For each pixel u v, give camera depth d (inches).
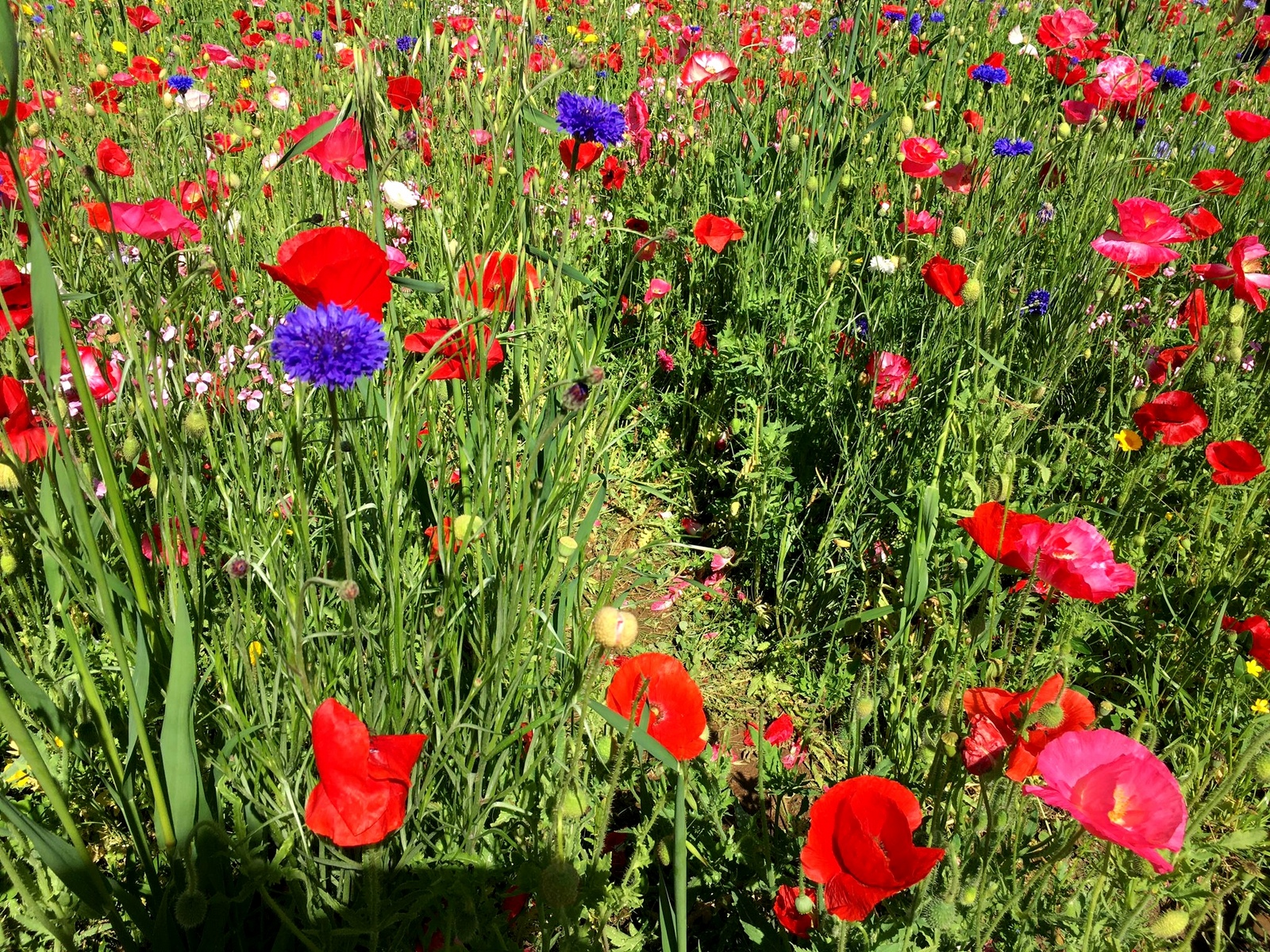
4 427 55.0
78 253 97.0
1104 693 100.0
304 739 59.4
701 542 126.7
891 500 106.3
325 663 58.9
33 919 56.4
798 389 123.2
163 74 154.9
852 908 46.7
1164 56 203.3
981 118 153.9
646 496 133.2
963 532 93.0
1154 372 115.5
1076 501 99.7
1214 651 91.2
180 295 67.1
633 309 148.6
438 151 117.6
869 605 101.3
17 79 36.5
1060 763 48.3
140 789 60.6
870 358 115.8
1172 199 153.8
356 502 63.8
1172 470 111.4
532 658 66.9
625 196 163.3
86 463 58.9
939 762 59.7
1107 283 117.4
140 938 59.9
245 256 105.2
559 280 79.3
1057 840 61.1
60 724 51.6
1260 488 96.0
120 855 65.9
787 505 116.1
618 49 199.9
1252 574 97.6
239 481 67.9
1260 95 199.9
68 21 216.5
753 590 116.5
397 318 72.4
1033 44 198.7
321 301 49.4
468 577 74.7
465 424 75.5
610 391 104.4
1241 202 158.9
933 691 83.4
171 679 47.4
